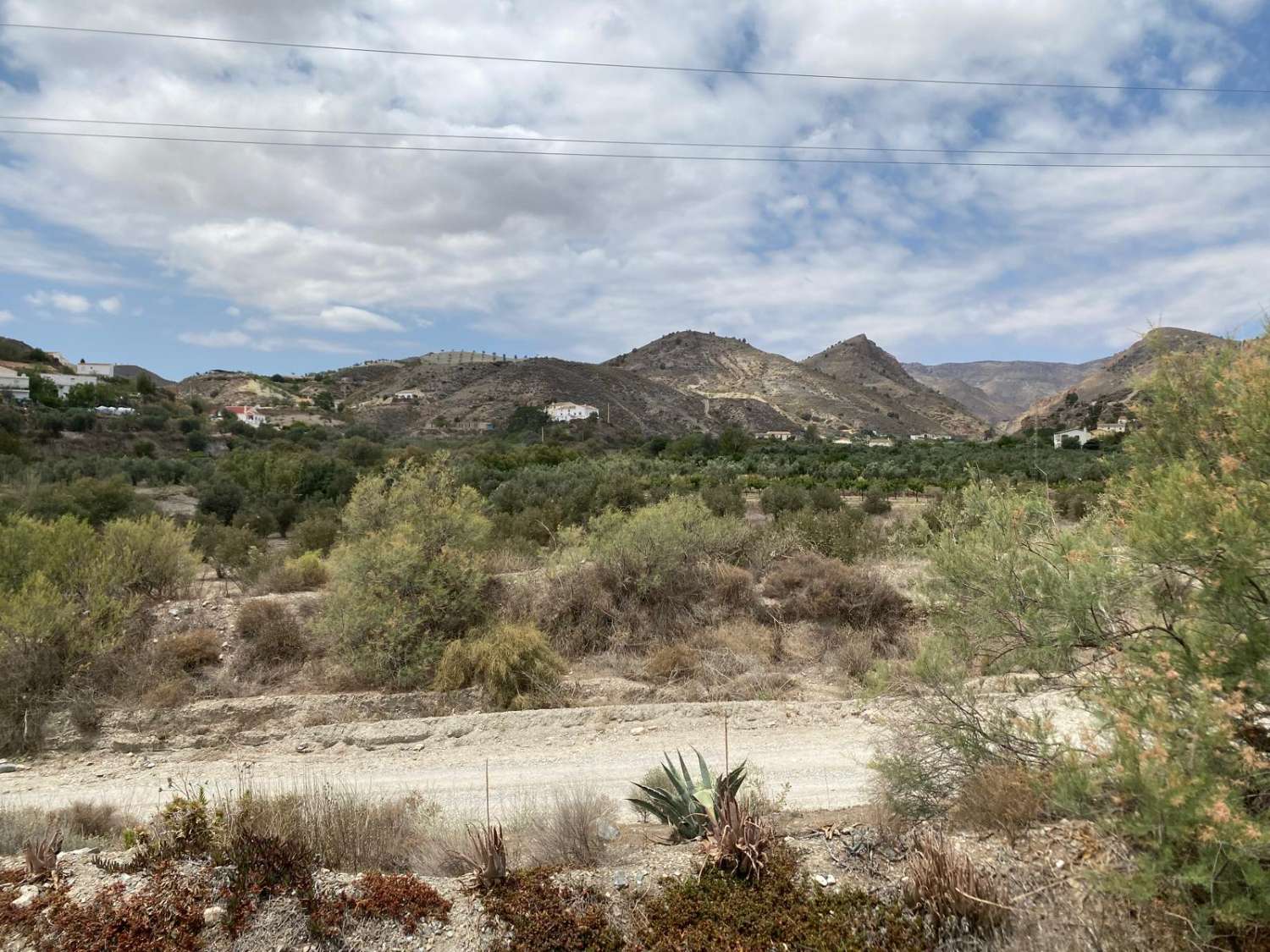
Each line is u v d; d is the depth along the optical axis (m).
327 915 4.06
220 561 18.55
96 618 11.18
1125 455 5.28
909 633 12.80
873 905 3.98
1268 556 3.44
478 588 12.97
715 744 8.76
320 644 12.02
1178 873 3.01
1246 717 3.58
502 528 22.03
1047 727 4.65
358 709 10.34
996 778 4.81
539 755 8.63
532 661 11.05
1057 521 5.67
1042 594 4.87
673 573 14.24
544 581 14.26
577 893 4.25
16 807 7.21
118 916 4.01
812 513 23.25
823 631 13.09
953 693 5.54
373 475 14.55
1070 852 4.15
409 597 12.16
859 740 8.65
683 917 4.00
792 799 6.94
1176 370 4.91
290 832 4.93
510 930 4.01
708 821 5.18
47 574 11.64
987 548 5.27
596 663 12.28
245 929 3.99
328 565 13.09
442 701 10.60
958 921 3.73
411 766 8.48
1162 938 3.32
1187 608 3.87
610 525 14.96
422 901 4.20
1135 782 3.09
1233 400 4.15
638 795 7.30
